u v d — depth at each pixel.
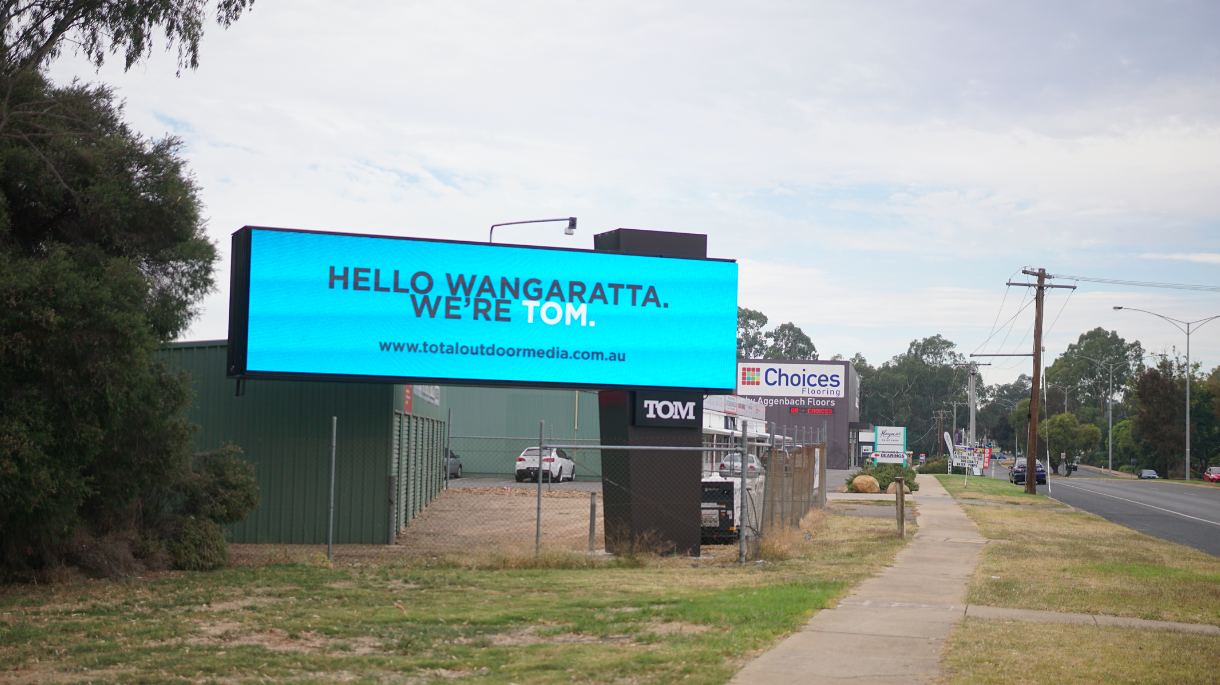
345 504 17.98
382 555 15.77
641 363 17.22
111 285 11.96
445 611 9.96
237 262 16.42
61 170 13.06
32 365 11.13
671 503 16.50
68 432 11.42
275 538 17.83
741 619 9.43
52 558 12.42
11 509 10.87
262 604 10.48
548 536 19.34
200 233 14.59
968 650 8.16
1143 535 22.05
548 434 43.28
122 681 7.11
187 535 13.74
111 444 12.39
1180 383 103.31
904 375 174.38
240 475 14.84
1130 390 168.25
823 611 10.09
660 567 14.27
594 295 17.28
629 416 16.66
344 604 10.48
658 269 17.53
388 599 10.79
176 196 13.75
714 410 42.06
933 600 11.05
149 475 13.04
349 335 16.48
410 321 16.73
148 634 8.84
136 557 13.47
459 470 40.69
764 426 55.25
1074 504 36.69
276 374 16.12
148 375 12.34
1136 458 123.94
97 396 11.53
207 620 9.55
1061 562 15.46
